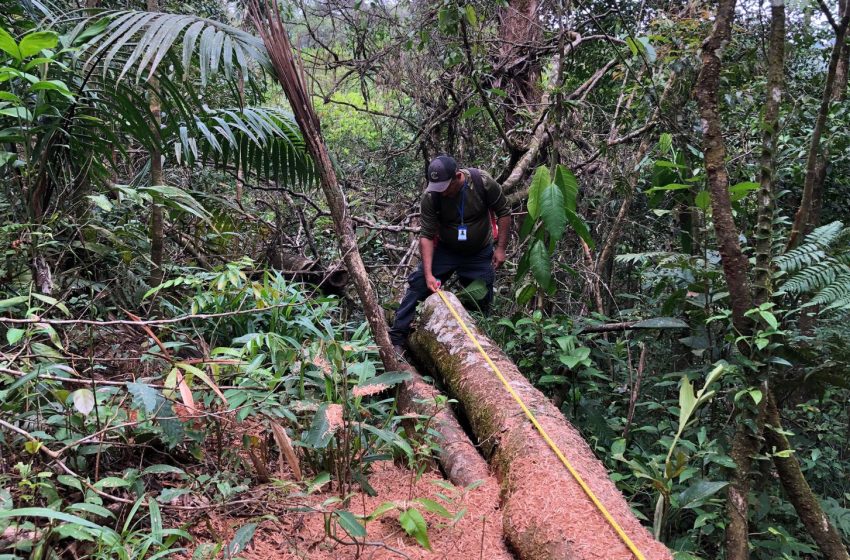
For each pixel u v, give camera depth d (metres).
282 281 3.75
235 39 2.83
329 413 2.28
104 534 1.60
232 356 2.62
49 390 2.08
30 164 3.14
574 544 1.90
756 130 4.14
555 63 5.00
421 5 5.64
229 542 1.87
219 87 5.63
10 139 2.96
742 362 2.40
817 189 3.86
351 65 6.35
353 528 1.88
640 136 4.69
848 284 2.44
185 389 2.05
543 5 5.30
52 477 1.96
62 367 1.98
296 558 1.97
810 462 2.98
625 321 4.06
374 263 5.89
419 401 2.91
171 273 4.17
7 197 3.25
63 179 3.45
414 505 2.32
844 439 3.42
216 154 4.11
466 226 4.04
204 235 5.28
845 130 3.95
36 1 3.39
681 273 3.22
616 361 3.92
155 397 1.96
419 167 7.05
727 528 2.43
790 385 2.80
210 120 3.84
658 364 3.85
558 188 3.34
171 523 2.01
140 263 3.95
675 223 4.86
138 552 1.71
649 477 2.31
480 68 4.96
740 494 2.41
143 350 2.97
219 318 3.40
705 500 2.49
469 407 3.05
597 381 3.87
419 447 2.53
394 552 2.06
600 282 4.53
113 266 3.64
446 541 2.15
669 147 3.58
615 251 5.09
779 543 2.54
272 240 5.90
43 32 2.44
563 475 2.27
